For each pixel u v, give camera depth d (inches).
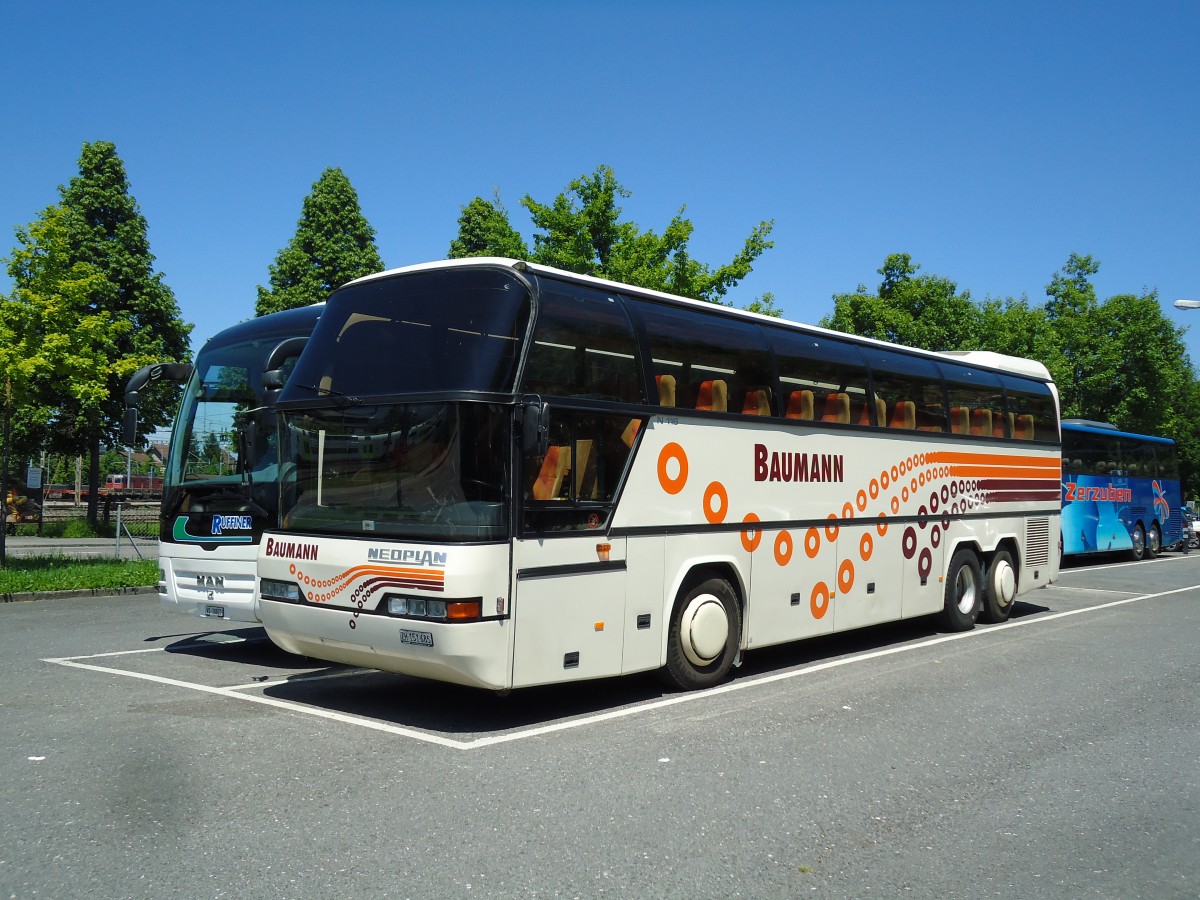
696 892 174.2
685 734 285.7
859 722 304.7
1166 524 1228.5
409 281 304.0
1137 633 508.1
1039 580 572.7
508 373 280.1
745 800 226.2
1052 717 316.2
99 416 1240.8
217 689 339.6
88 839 192.9
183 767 243.0
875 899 173.3
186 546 396.8
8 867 178.5
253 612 377.1
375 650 281.7
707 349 354.9
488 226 1011.3
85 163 1318.9
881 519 441.4
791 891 175.8
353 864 182.9
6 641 445.7
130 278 1295.5
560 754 261.9
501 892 171.8
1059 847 201.5
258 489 382.0
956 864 190.7
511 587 275.3
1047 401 591.2
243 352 415.5
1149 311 1728.6
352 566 284.8
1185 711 327.3
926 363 485.1
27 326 690.8
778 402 384.2
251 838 194.9
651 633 324.8
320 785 230.2
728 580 364.8
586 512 301.1
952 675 385.7
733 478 359.6
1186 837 208.8
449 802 219.9
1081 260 1824.6
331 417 302.0
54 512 1464.1
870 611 433.1
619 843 197.0
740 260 946.7
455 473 272.1
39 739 267.6
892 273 1406.3
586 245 933.2
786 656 431.2
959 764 260.5
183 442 414.3
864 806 224.5
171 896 167.2
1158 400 1736.0
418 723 294.7
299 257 1385.3
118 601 604.4
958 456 498.9
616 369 316.8
